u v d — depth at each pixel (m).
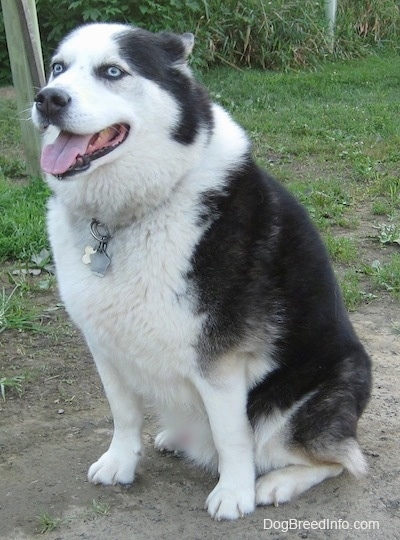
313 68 6.15
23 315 2.37
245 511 1.65
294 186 3.42
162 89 1.61
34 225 2.86
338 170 3.80
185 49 1.68
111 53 1.60
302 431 1.68
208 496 1.69
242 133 1.73
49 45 5.49
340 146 4.16
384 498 1.69
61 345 2.27
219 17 5.93
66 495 1.72
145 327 1.60
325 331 1.71
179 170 1.61
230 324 1.60
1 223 2.88
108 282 1.60
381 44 7.06
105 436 1.90
